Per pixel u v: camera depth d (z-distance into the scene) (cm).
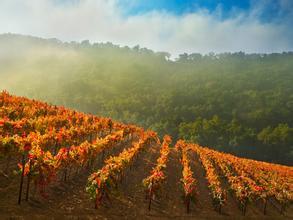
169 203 4369
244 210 4647
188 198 4197
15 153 3403
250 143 18738
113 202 3844
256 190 4966
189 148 8788
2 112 5450
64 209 3259
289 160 17538
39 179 3244
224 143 18288
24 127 4922
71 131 5291
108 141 5503
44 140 4406
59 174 4231
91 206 3519
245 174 6875
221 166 6856
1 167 3838
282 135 18712
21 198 3198
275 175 7400
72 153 4034
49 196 3469
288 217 5025
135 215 3641
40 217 2919
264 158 17862
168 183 5319
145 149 6712
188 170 5434
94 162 5178
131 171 5369
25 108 6294
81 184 4109
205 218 4112
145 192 4409
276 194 5219
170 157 7712
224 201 4516
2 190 3256
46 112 6888
